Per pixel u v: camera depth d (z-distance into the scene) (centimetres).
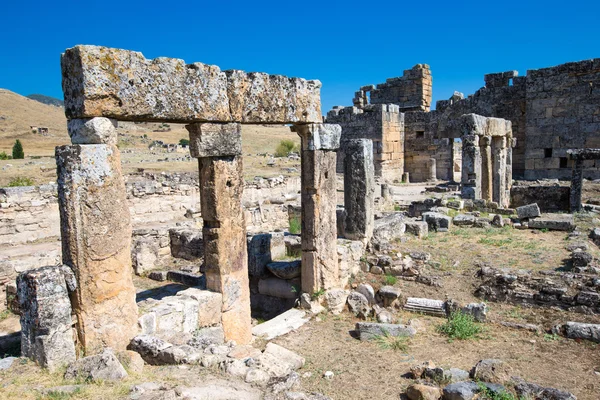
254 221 2172
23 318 730
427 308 1138
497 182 2478
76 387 635
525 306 1120
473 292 1196
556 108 3191
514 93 3400
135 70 754
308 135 1134
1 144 8288
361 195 1374
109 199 749
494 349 944
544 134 3253
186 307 899
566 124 3159
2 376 682
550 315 1073
